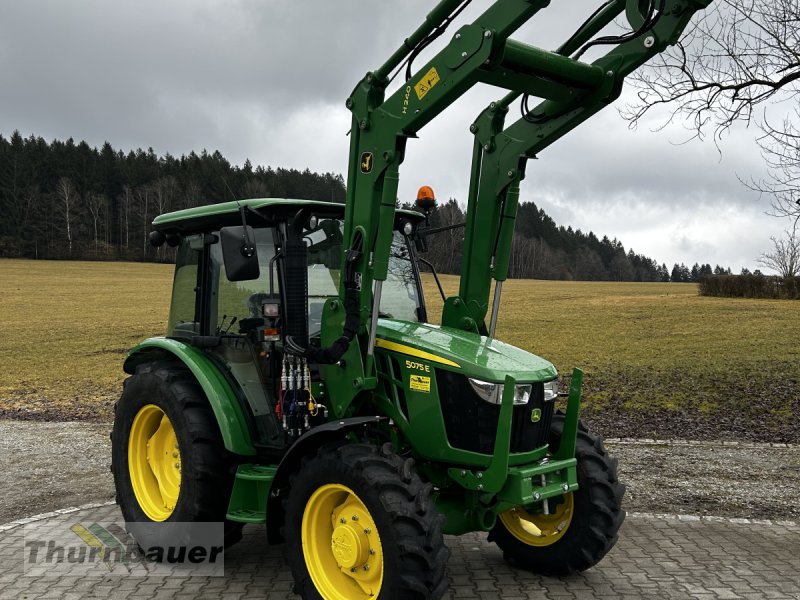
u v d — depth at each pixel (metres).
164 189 73.56
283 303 4.37
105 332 24.02
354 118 4.19
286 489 4.07
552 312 30.22
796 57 9.10
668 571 4.56
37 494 6.43
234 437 4.39
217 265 5.00
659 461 7.57
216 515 4.52
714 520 5.61
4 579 4.40
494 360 4.03
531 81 3.87
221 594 4.16
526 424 3.98
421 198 4.90
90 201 77.75
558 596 4.16
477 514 3.98
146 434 5.11
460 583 4.38
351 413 4.14
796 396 11.44
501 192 4.75
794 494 6.36
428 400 3.99
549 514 4.54
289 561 3.88
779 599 4.12
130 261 74.00
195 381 4.78
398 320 4.75
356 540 3.60
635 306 32.16
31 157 79.06
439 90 3.69
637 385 12.96
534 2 3.33
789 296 34.38
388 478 3.49
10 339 22.16
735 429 9.35
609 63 4.00
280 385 4.30
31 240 73.50
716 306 30.83
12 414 11.02
